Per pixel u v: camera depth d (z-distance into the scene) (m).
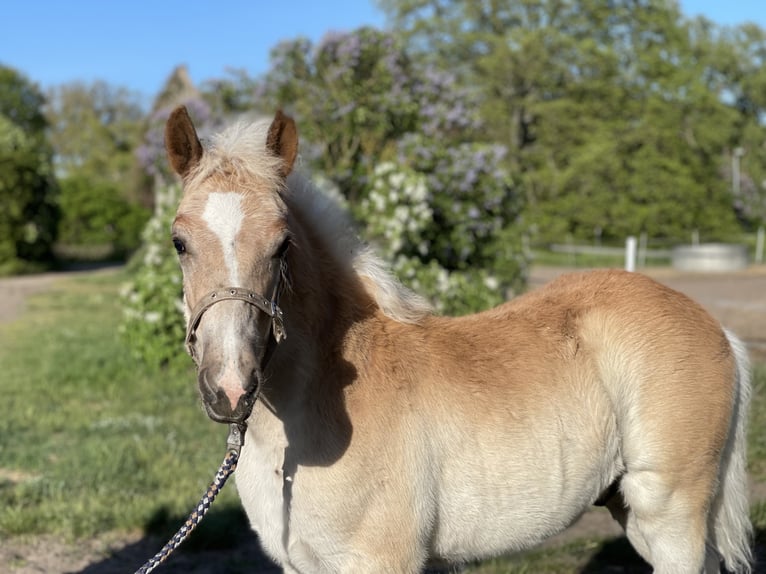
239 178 2.33
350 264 2.75
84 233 34.62
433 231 9.50
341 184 10.79
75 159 61.19
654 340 2.88
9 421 6.98
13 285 21.97
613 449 2.90
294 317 2.47
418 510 2.56
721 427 2.92
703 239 33.53
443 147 10.02
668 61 35.41
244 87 14.09
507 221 10.43
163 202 12.35
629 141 33.03
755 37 37.62
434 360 2.72
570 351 2.89
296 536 2.54
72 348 10.74
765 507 4.39
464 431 2.67
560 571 3.96
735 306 15.05
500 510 2.72
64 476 5.39
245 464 2.62
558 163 35.41
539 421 2.76
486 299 8.99
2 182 25.27
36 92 46.53
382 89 11.41
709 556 3.05
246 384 2.10
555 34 34.38
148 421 6.78
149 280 9.15
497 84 34.56
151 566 2.39
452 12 36.75
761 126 38.53
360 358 2.60
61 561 4.27
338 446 2.48
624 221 32.47
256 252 2.22
